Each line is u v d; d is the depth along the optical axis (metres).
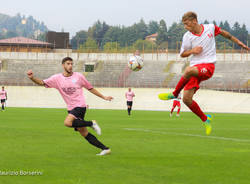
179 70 70.38
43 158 8.10
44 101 55.28
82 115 8.58
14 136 12.66
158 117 28.83
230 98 50.91
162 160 8.04
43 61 71.62
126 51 78.19
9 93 56.03
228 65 68.38
